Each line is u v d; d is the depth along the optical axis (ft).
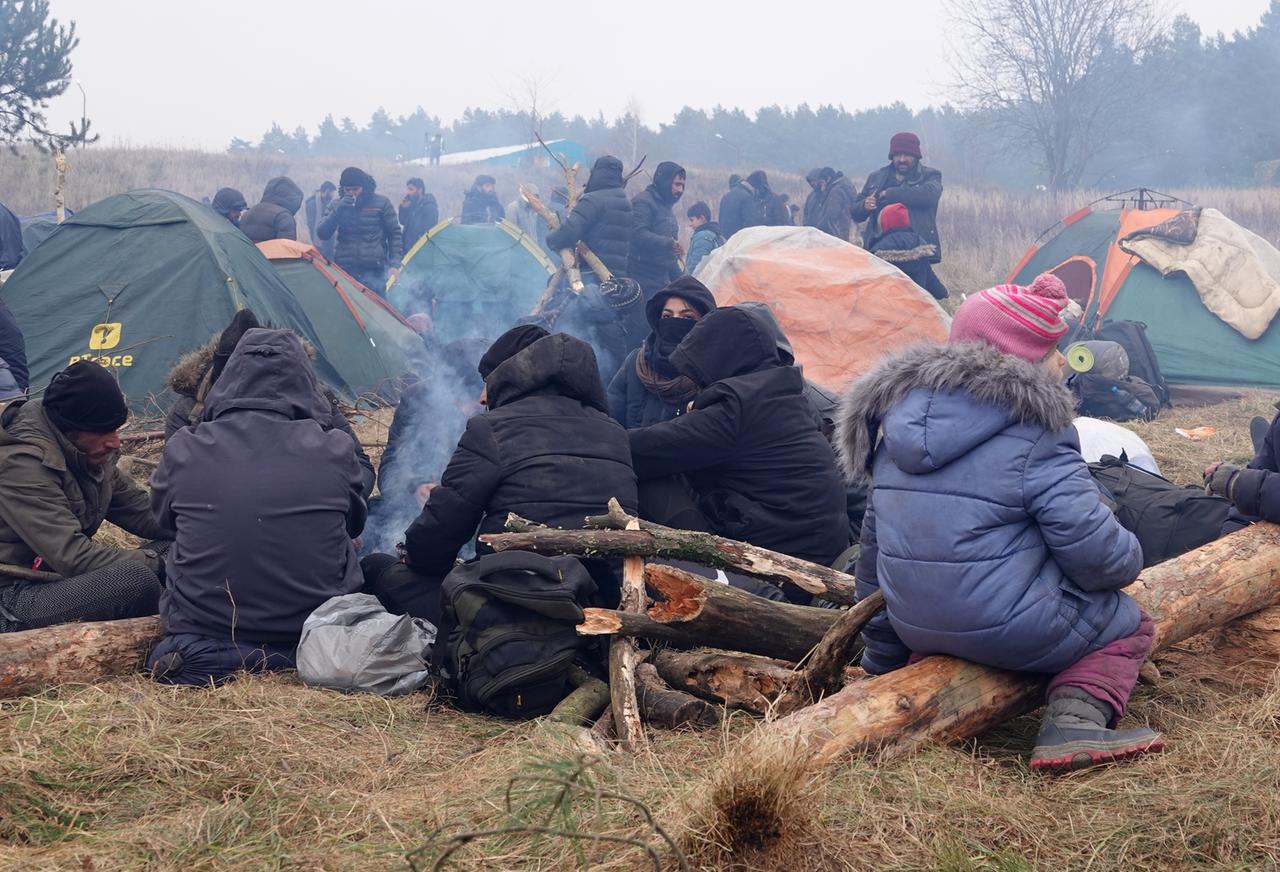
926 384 10.31
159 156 99.35
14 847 8.91
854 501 17.90
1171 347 36.55
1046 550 10.27
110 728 11.11
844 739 9.90
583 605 12.98
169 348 26.53
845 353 27.09
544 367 14.69
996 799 9.46
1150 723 11.45
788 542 15.43
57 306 26.99
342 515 14.03
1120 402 30.58
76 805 9.72
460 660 12.54
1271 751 10.20
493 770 10.25
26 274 27.55
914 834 8.91
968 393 10.15
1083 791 9.73
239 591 13.21
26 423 14.02
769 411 15.46
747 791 8.28
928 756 10.05
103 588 13.89
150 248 27.40
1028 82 124.57
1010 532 10.11
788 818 8.33
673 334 18.63
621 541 13.37
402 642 13.04
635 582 13.29
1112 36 121.90
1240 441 27.58
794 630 12.25
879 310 27.27
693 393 18.49
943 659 10.68
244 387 14.26
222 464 13.51
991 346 10.65
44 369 26.18
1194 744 10.59
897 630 10.77
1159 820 9.13
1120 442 18.35
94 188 80.69
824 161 253.44
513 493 14.05
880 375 10.72
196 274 27.14
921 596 10.30
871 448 11.00
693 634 12.15
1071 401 10.11
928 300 27.43
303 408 14.42
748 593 12.25
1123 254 38.32
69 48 82.28
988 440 10.12
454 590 12.64
